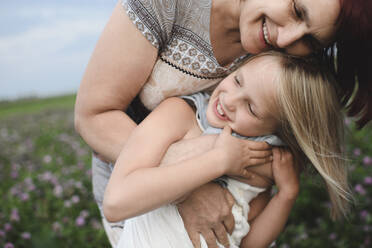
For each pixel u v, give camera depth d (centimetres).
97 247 318
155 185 146
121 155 157
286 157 177
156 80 168
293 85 162
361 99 168
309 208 348
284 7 141
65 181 421
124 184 149
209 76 173
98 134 167
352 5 135
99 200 206
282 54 167
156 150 158
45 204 370
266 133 173
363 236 314
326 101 169
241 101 166
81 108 166
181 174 148
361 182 350
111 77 158
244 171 166
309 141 168
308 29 142
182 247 164
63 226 336
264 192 189
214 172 153
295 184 178
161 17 152
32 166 508
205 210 162
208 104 179
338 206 182
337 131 177
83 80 163
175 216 166
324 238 316
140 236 169
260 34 152
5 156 575
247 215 177
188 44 162
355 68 164
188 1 153
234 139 162
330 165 174
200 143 164
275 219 179
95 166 203
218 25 158
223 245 168
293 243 316
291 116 163
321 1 136
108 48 155
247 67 167
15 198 379
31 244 318
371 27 138
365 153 399
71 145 624
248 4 150
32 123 919
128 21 152
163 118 166
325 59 176
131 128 166
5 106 1551
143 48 155
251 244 182
